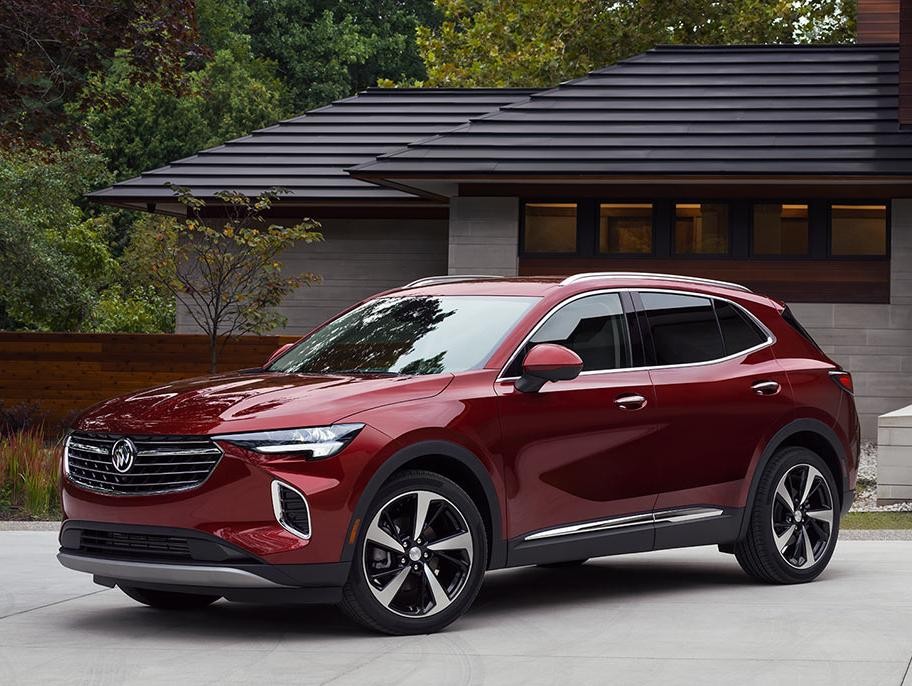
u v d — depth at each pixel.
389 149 25.33
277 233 20.48
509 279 8.91
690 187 20.75
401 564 7.43
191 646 7.22
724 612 8.24
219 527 7.10
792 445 9.64
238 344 21.06
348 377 7.95
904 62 20.62
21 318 30.11
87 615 8.28
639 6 39.84
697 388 8.84
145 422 7.41
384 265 24.53
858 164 19.73
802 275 20.56
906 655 6.92
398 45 58.56
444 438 7.55
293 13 58.22
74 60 19.84
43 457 15.20
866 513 14.11
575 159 20.48
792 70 22.78
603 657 6.88
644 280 9.01
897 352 20.34
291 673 6.51
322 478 7.15
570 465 8.14
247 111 47.16
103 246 33.41
